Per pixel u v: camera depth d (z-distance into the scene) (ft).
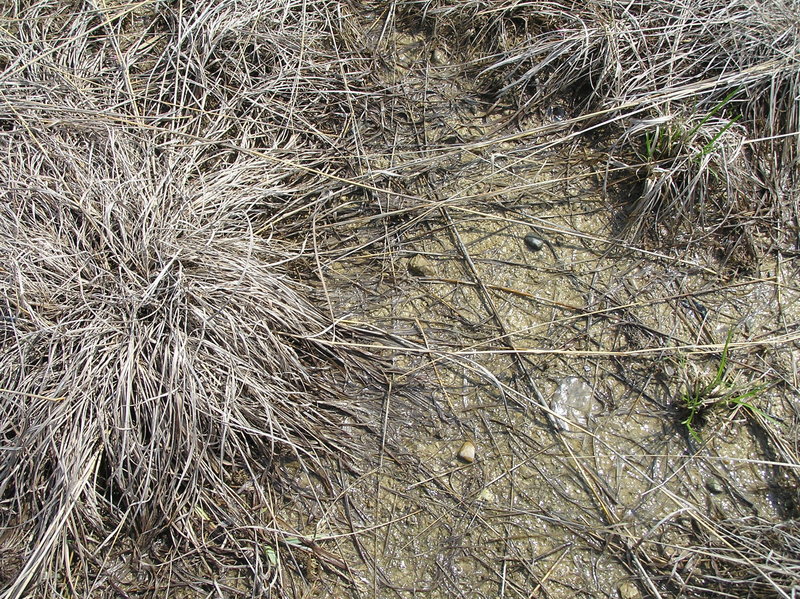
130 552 2.44
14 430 2.44
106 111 2.89
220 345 2.60
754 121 2.99
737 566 2.39
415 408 2.66
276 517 2.51
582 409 2.65
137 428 2.46
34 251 2.63
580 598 2.39
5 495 2.45
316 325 2.72
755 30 3.06
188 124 2.97
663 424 2.62
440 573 2.44
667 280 2.84
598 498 2.52
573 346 2.74
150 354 2.54
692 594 2.37
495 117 3.15
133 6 3.20
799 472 2.52
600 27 3.11
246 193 2.87
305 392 2.63
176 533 2.46
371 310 2.81
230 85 3.11
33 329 2.54
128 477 2.44
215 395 2.54
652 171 2.89
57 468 2.40
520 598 2.39
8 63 3.07
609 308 2.79
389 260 2.90
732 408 2.62
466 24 3.29
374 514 2.52
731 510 2.48
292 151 3.01
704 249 2.88
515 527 2.49
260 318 2.65
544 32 3.23
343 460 2.59
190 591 2.40
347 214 2.97
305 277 2.85
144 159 2.84
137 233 2.70
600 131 3.08
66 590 2.36
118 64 3.11
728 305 2.79
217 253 2.69
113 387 2.49
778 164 2.97
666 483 2.53
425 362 2.73
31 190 2.72
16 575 2.34
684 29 3.14
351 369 2.70
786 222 2.90
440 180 3.02
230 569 2.43
